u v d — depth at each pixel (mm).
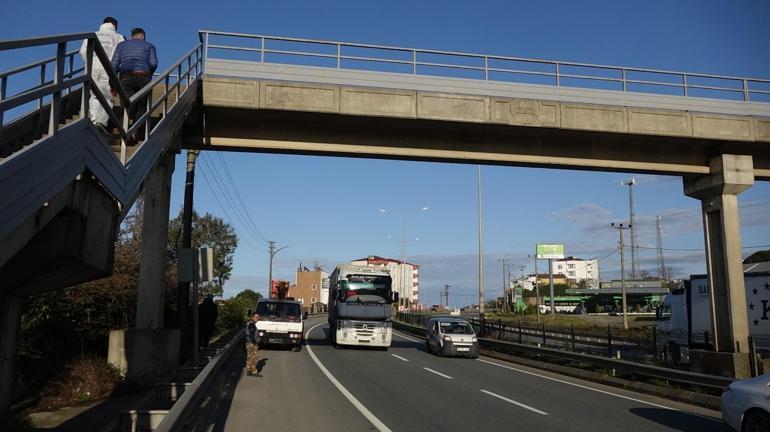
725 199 20969
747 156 20984
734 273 20266
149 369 13547
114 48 10383
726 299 20406
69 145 5914
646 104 20281
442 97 18578
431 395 13500
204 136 18578
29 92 4879
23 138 7184
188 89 15242
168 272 25203
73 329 14945
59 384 11953
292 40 17875
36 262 6582
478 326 36688
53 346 14445
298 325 25234
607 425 10383
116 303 16266
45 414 10062
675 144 20984
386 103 18234
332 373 17516
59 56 5547
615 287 112312
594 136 20156
